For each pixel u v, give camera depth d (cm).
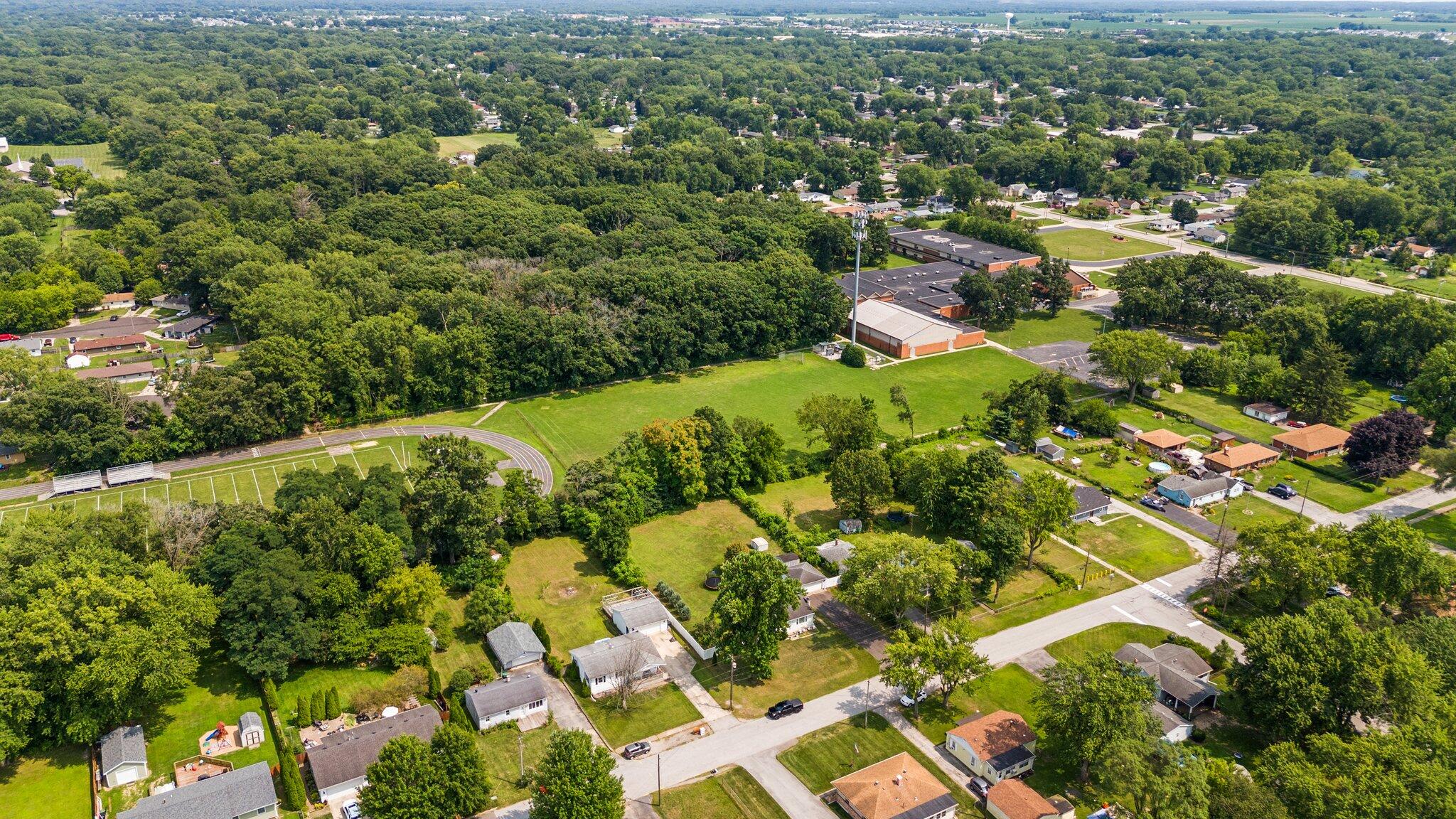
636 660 12738
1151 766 10175
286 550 13262
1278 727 11412
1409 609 14362
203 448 19712
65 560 12525
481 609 13888
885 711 12519
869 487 16462
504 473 18288
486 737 11938
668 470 17650
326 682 12781
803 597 14388
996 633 14088
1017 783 10850
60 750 11538
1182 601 14862
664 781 11269
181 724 12019
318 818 10588
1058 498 15325
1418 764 9619
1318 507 17800
